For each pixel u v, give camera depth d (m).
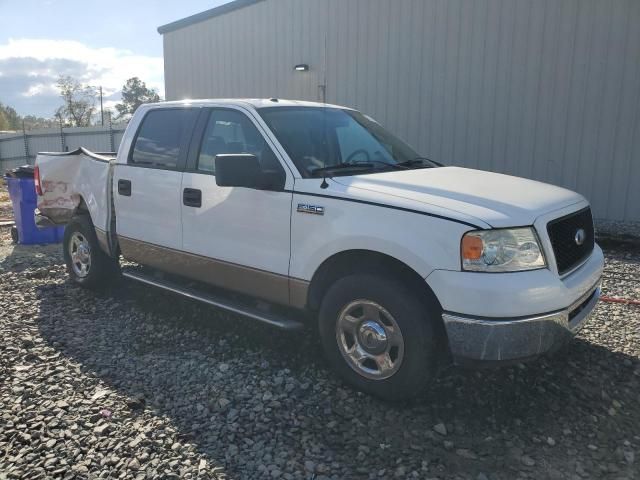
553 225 3.44
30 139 26.14
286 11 13.08
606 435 3.27
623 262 7.28
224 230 4.29
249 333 4.75
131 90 75.50
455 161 10.87
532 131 9.97
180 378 3.93
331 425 3.34
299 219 3.80
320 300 3.90
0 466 2.92
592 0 9.08
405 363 3.38
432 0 10.70
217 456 3.04
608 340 4.58
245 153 4.27
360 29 11.79
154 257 4.97
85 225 5.78
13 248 8.43
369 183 3.72
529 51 9.78
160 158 4.91
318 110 4.71
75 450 3.06
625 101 9.05
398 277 3.45
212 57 15.04
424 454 3.07
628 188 9.22
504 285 3.09
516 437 3.24
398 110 11.47
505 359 3.14
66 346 4.48
